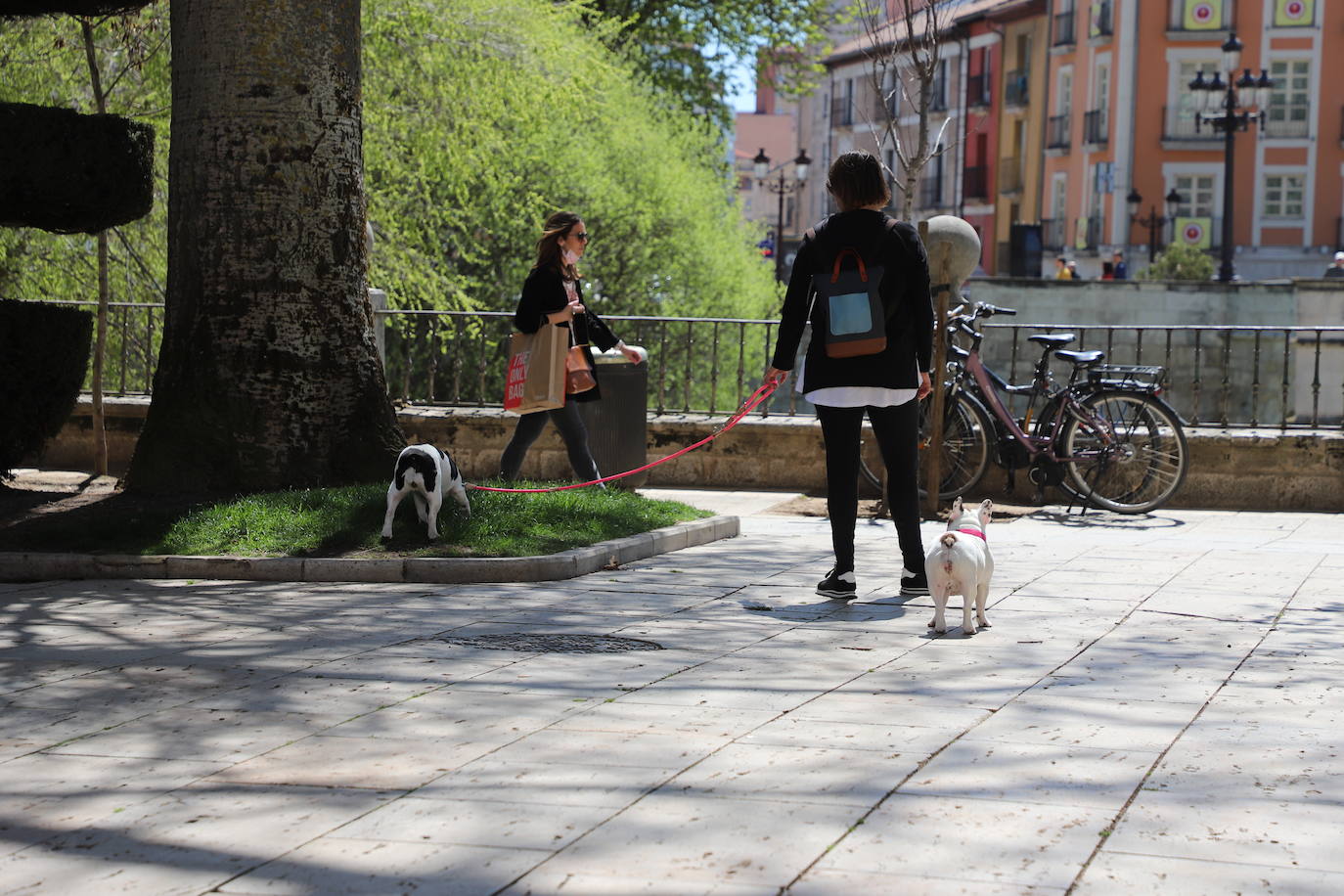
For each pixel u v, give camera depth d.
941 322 11.10
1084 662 6.02
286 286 10.01
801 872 3.60
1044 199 60.91
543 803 4.13
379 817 4.03
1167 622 6.93
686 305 31.17
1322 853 3.73
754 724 5.00
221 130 9.96
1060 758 4.59
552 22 22.86
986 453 11.82
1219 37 55.31
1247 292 35.47
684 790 4.25
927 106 13.25
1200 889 3.49
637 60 34.25
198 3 9.97
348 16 10.20
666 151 31.56
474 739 4.82
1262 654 6.19
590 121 30.42
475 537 8.68
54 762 4.59
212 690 5.52
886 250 7.41
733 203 35.84
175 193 10.18
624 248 30.78
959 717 5.11
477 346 25.70
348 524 8.78
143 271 18.58
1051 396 11.87
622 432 11.13
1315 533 10.53
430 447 8.66
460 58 21.36
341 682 5.63
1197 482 12.29
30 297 19.09
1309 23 54.97
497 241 28.72
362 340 10.30
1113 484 11.91
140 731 4.95
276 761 4.58
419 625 6.80
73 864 3.69
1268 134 55.56
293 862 3.69
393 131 21.89
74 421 13.83
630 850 3.75
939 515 11.23
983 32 64.31
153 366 15.30
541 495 9.58
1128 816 4.02
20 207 10.27
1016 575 8.38
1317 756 4.63
